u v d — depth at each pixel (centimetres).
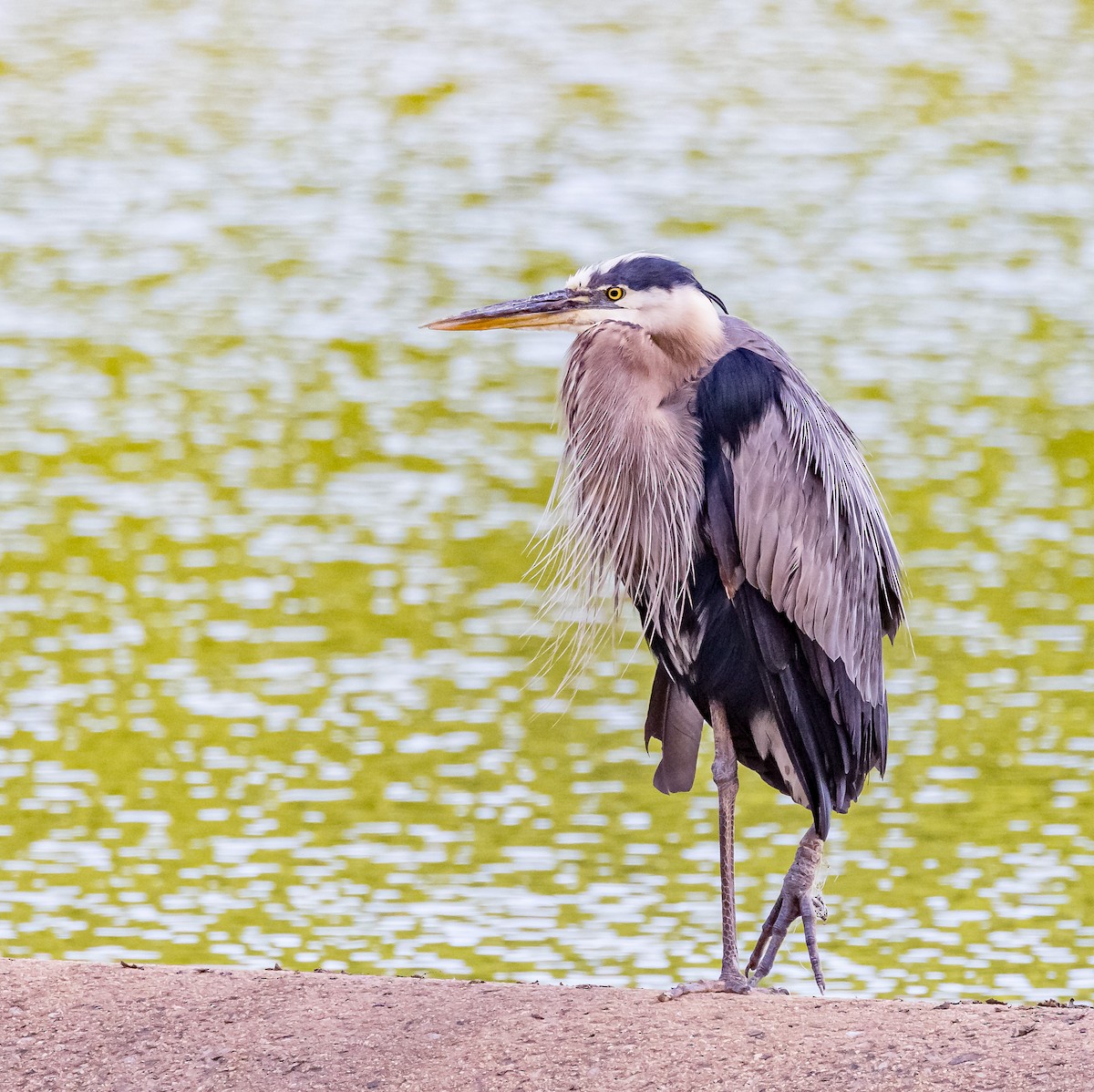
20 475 2169
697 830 1284
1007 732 1453
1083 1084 589
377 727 1475
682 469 752
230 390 2555
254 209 3662
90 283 3139
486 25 5362
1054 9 5450
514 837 1257
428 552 1930
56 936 1078
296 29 5325
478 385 2614
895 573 811
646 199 3659
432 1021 687
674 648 767
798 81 4688
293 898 1142
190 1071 661
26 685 1552
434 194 3750
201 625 1711
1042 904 1136
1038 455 2234
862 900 1151
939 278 3100
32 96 4594
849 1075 615
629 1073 633
